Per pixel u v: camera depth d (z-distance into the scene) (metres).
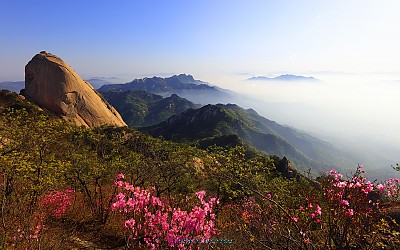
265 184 8.98
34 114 10.82
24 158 8.78
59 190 11.70
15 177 8.27
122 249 8.24
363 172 4.26
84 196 13.36
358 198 4.01
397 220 5.11
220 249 5.67
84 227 10.23
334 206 4.14
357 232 3.97
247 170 9.58
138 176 12.45
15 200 7.89
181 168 11.59
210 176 9.60
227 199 10.33
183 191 11.23
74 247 8.34
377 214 4.23
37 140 9.84
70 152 12.11
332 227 4.13
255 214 5.61
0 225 7.17
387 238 4.14
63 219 10.75
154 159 12.85
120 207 6.25
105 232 9.83
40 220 8.11
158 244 6.02
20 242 6.83
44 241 7.56
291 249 4.38
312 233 4.68
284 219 4.83
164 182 12.12
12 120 9.76
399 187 4.43
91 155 12.82
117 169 12.27
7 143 9.16
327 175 4.80
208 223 5.68
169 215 6.46
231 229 6.77
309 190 6.17
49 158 10.03
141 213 6.46
